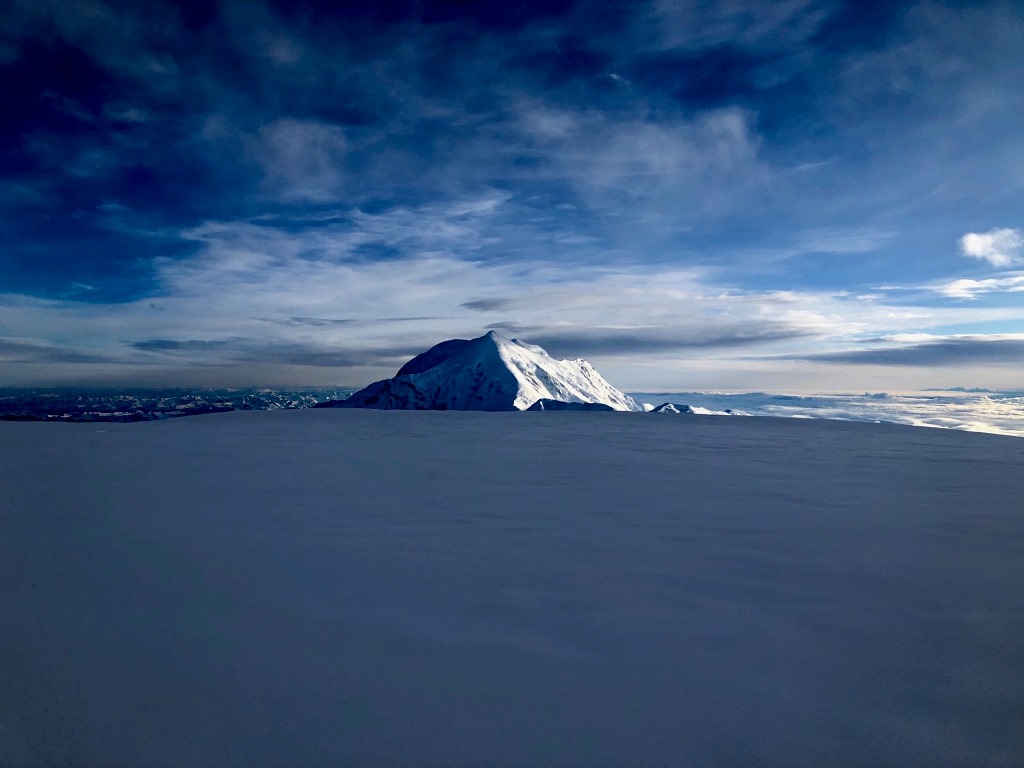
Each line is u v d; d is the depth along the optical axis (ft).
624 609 5.67
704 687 4.21
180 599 5.88
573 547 7.84
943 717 3.86
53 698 4.00
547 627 5.24
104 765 3.31
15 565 6.97
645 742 3.56
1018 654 4.76
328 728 3.68
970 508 10.45
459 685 4.21
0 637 4.96
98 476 13.58
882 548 7.85
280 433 24.98
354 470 14.67
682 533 8.60
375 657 4.63
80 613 5.50
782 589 6.27
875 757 3.44
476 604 5.79
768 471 14.84
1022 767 3.34
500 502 10.80
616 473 14.38
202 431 25.62
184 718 3.78
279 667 4.46
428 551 7.63
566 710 3.90
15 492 11.66
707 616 5.52
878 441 22.94
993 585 6.41
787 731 3.69
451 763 3.36
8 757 3.35
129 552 7.52
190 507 10.28
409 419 33.71
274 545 7.89
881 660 4.65
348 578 6.55
